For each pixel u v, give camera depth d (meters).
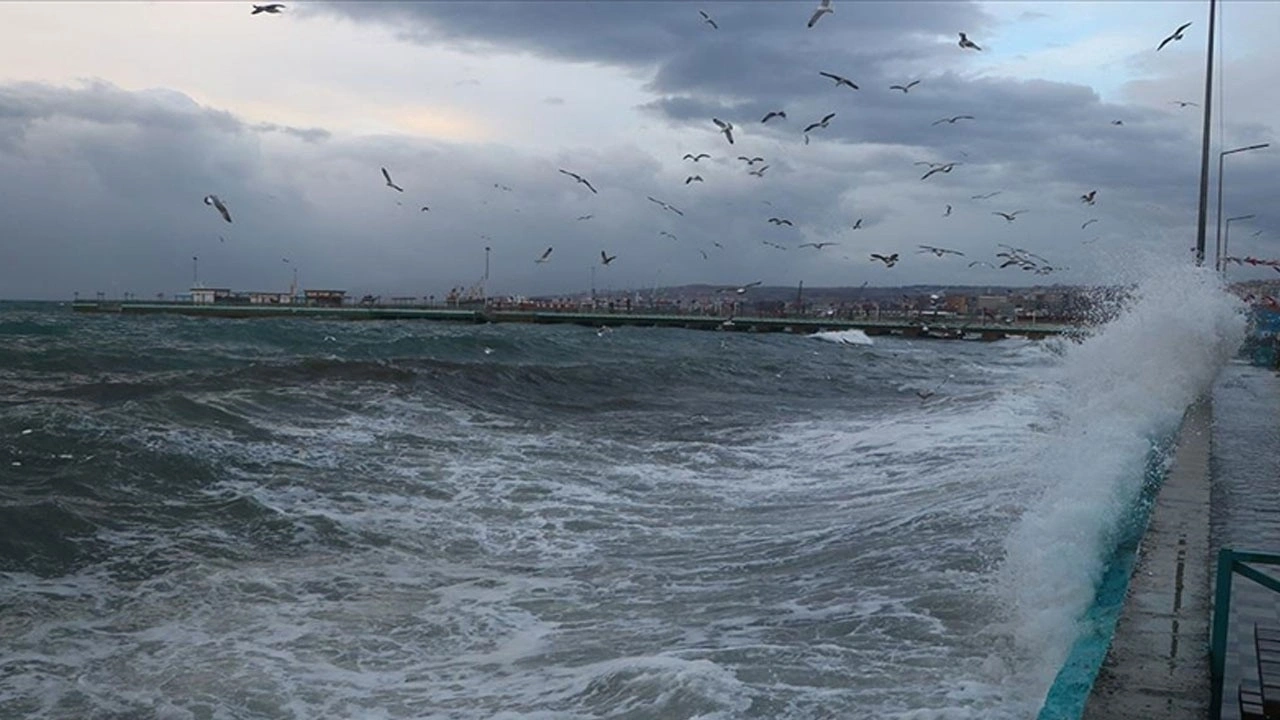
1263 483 11.47
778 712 5.88
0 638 7.49
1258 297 34.91
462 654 7.47
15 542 9.48
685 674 6.43
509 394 23.11
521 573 9.55
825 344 66.94
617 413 22.27
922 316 100.31
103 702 6.52
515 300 106.06
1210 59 34.31
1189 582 6.60
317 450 14.37
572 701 6.38
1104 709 4.61
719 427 20.39
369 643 7.67
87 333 35.38
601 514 11.99
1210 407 16.36
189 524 10.62
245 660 7.27
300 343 34.50
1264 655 4.78
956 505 11.08
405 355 33.81
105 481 11.59
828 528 10.98
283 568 9.50
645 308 106.00
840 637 7.20
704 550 10.40
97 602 8.39
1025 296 98.62
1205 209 34.25
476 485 13.15
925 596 7.87
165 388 18.86
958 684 6.15
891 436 18.03
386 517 11.40
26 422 13.26
